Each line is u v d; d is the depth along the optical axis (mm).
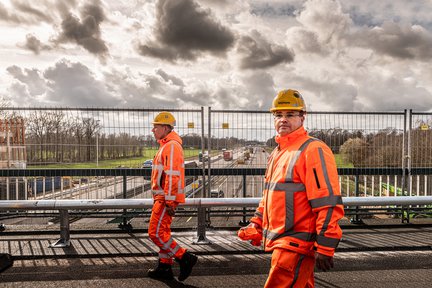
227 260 4902
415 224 6766
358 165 7551
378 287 4012
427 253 5234
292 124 2523
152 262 4816
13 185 7320
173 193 3980
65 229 5449
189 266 4098
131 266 4664
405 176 7711
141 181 7160
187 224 6832
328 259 2131
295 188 2320
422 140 7664
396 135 7652
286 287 2277
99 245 5488
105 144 7176
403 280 4219
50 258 4980
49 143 7211
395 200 5551
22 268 4598
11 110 7160
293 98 2518
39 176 7207
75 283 4117
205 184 7141
